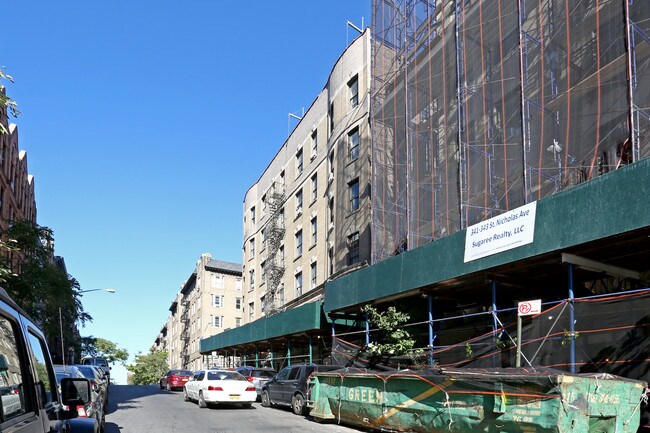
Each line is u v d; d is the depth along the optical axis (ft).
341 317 74.13
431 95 70.49
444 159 69.72
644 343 34.22
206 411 62.54
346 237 98.02
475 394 34.32
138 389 121.39
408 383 40.42
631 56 44.04
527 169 52.60
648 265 46.16
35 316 76.74
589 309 38.42
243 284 163.53
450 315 66.13
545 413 29.89
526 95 58.65
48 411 12.53
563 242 40.68
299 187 126.31
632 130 41.55
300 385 58.70
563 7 56.49
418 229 70.38
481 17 64.49
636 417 31.73
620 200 37.27
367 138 94.94
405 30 76.23
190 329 249.55
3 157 113.50
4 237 76.84
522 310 38.37
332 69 111.24
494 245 46.57
